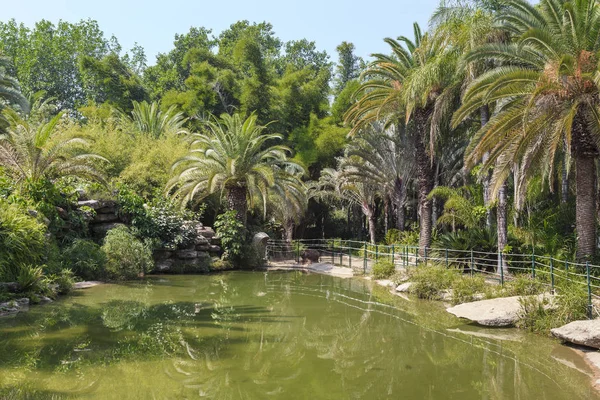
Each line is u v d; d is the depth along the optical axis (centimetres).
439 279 1241
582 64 1024
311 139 3078
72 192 1494
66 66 4494
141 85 3919
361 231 3291
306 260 2183
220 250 1995
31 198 1323
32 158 1368
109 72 3756
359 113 1861
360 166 2264
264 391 567
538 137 1093
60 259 1293
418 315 1036
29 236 1104
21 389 538
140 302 1118
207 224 2359
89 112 3188
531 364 682
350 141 2948
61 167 1456
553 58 1074
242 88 3247
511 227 1585
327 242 3067
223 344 771
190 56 3509
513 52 1160
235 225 1980
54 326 841
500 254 1189
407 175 2242
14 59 4216
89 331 812
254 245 2053
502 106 1202
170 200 1883
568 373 639
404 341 819
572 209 1466
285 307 1121
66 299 1116
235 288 1423
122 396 530
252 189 1856
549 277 1046
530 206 1783
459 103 1733
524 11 1184
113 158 2194
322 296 1295
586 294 848
